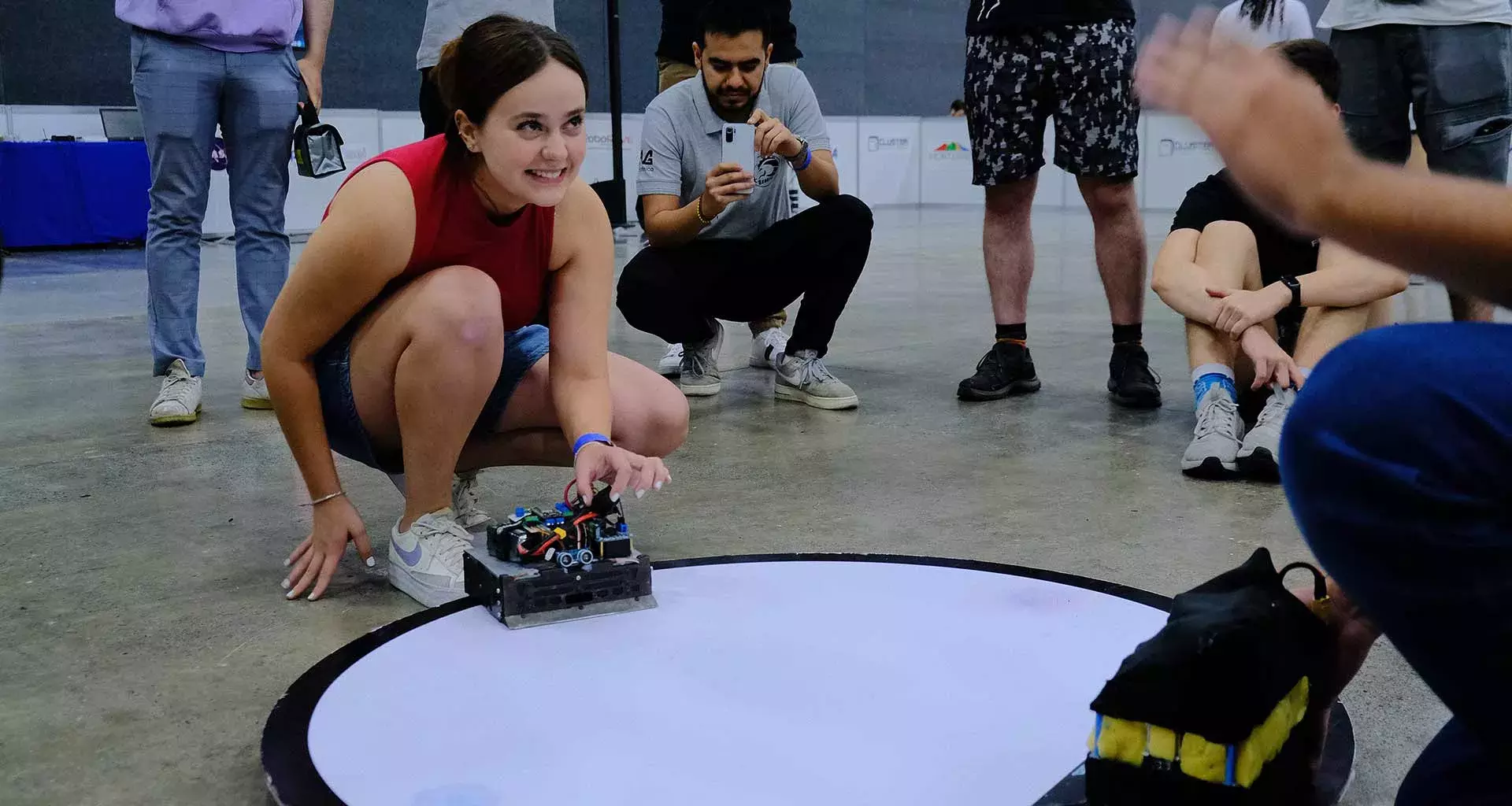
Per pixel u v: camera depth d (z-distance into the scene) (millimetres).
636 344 3934
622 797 976
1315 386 693
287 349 1533
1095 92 2719
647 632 1340
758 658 1260
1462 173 2979
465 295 1492
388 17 10461
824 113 14594
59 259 7598
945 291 5418
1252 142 619
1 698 1288
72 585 1659
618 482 1439
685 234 2805
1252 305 2205
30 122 8641
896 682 1192
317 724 1113
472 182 1485
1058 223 10711
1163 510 1968
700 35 2854
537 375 1703
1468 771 765
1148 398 2828
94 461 2393
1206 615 837
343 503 1634
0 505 2074
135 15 2660
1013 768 1019
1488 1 2863
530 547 1421
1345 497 680
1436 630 686
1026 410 2824
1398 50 2990
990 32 2787
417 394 1539
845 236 2828
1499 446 627
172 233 2789
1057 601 1414
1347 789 1063
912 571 1530
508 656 1278
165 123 2713
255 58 2787
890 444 2480
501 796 979
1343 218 617
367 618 1530
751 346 3617
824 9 14328
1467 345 646
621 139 7859
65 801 1067
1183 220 2535
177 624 1508
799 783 996
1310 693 945
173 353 2818
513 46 1347
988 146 2852
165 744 1182
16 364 3617
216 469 2330
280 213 2910
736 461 2340
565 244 1607
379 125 9641
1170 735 826
